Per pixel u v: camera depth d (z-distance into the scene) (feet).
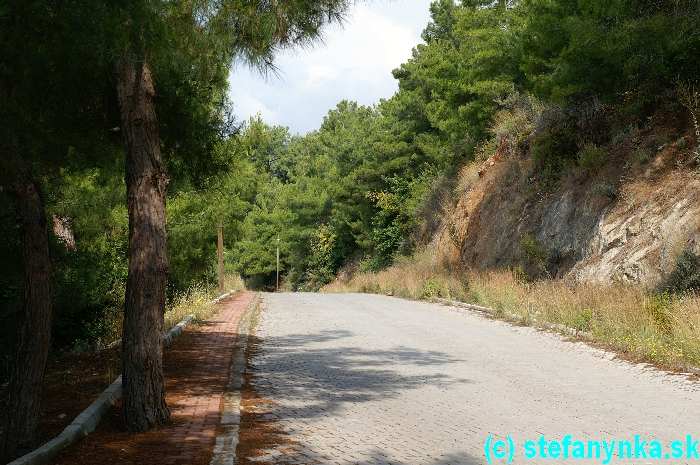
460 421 26.05
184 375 34.96
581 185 70.28
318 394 31.12
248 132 63.87
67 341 54.34
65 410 27.63
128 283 25.22
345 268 197.88
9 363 42.96
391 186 155.74
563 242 68.69
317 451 22.02
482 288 74.74
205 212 84.64
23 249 24.16
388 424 25.64
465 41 108.78
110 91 29.86
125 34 21.79
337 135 249.96
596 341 45.57
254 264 262.67
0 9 20.31
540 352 43.29
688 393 30.83
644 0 60.59
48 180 39.34
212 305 72.74
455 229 104.63
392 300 88.99
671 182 56.80
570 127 77.56
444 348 45.29
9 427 23.29
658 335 40.98
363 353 43.32
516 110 99.96
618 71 64.44
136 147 25.93
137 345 24.75
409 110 155.33
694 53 58.59
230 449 21.76
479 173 105.91
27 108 26.35
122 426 24.63
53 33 21.90
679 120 61.05
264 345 47.06
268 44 26.84
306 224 238.07
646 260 53.11
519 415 26.99
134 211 25.66
